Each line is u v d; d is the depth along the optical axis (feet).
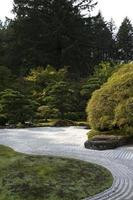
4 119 82.58
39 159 40.42
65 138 60.29
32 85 108.06
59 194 29.96
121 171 37.52
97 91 62.08
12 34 145.28
